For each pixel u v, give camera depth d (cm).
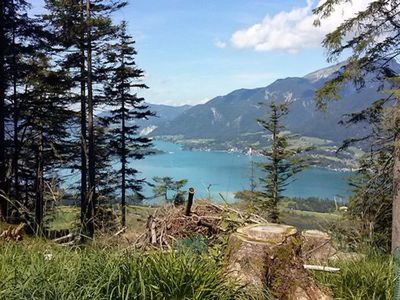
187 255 322
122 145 2344
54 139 2042
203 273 301
